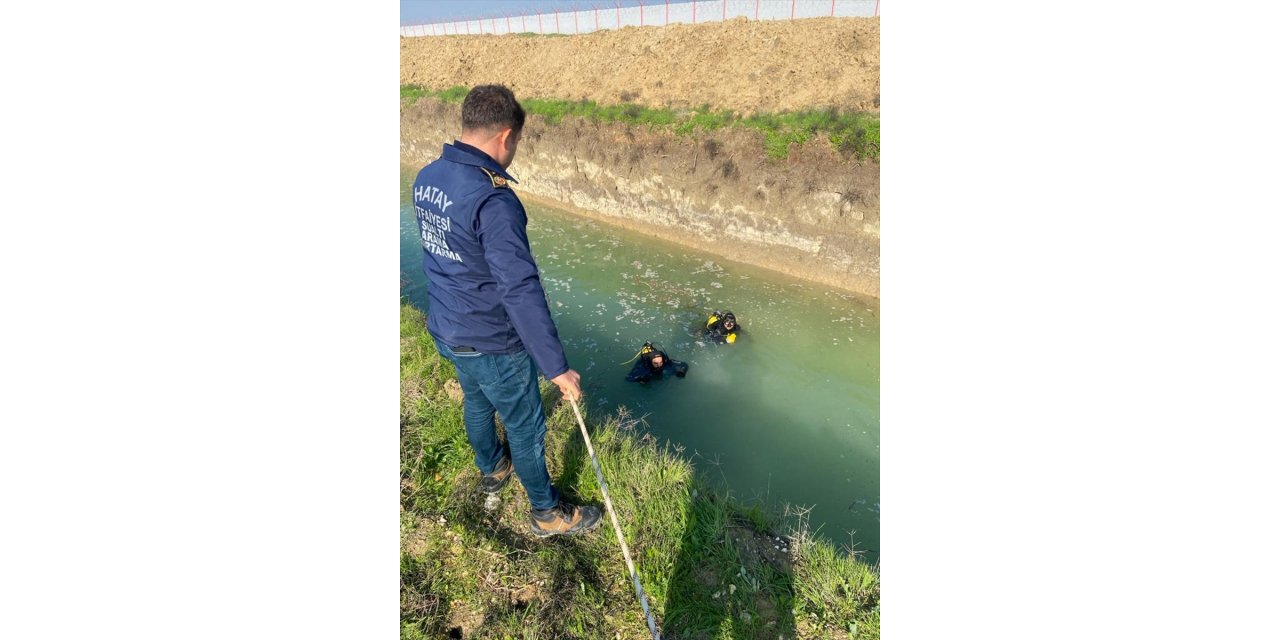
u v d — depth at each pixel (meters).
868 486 5.32
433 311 2.52
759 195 9.17
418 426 3.94
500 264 2.12
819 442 5.85
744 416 6.20
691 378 6.82
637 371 6.72
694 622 2.85
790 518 4.86
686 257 9.93
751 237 9.45
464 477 3.55
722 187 9.59
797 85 9.78
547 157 12.30
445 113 15.95
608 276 9.38
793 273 9.09
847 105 8.91
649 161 10.52
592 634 2.74
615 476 3.65
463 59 17.94
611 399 6.45
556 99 12.77
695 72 11.27
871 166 8.15
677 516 3.42
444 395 4.33
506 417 2.71
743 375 6.89
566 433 4.00
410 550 3.08
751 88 10.19
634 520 3.32
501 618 2.76
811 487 5.30
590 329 7.89
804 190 8.69
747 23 12.43
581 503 3.45
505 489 3.41
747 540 3.43
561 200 12.34
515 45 17.28
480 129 2.23
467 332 2.43
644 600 2.45
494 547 3.09
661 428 6.00
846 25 11.09
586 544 3.17
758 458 5.63
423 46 20.42
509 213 2.14
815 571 3.21
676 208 10.31
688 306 8.39
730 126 9.73
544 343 2.20
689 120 10.27
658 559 3.12
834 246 8.56
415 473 3.56
